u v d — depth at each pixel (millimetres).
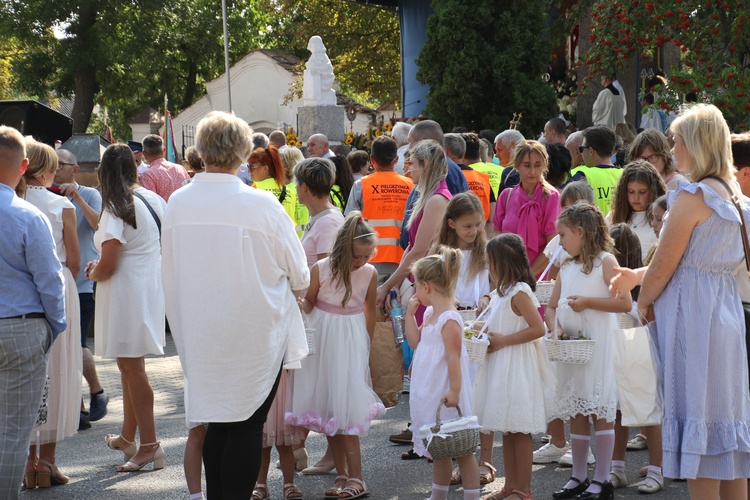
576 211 5414
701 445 4004
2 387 4703
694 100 10688
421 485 5738
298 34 32000
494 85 17891
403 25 20312
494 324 5266
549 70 19375
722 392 4039
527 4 17797
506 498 5195
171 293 4578
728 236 4055
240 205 4465
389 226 7297
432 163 6277
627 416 4430
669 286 4168
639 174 6402
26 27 41094
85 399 8648
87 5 40875
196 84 51312
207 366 4438
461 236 5836
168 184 10555
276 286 4551
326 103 18453
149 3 41969
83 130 43219
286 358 4691
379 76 32312
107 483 5898
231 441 4531
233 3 46562
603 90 14758
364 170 10469
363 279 5621
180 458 6496
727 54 10664
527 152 6609
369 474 5992
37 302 4766
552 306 5625
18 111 13953
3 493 4695
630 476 5797
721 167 4113
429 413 5004
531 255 6621
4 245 4660
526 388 5160
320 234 5879
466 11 17594
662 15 10828
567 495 5352
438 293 5090
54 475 5891
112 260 5969
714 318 4055
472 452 4871
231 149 4527
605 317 5383
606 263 5355
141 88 45906
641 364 4402
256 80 40844
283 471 5527
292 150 8938
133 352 6016
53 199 5836
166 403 8461
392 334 5777
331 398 5445
